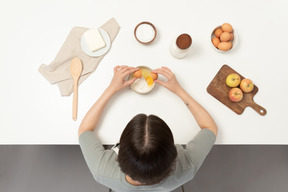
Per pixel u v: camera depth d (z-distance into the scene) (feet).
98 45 2.68
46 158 4.55
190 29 2.83
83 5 2.81
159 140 1.44
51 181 4.44
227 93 2.69
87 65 2.69
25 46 2.73
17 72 2.68
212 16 2.87
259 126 2.66
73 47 2.71
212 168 4.59
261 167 4.60
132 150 1.45
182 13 2.85
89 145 2.34
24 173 4.47
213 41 2.73
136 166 1.49
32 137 2.55
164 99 2.65
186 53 2.62
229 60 2.78
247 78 2.75
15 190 4.39
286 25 2.90
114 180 2.06
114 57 2.73
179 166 2.11
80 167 4.52
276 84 2.76
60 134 2.56
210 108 2.68
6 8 2.79
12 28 2.75
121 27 2.78
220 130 2.64
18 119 2.58
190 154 2.24
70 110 2.62
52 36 2.75
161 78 2.73
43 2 2.80
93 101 2.63
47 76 2.67
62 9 2.80
